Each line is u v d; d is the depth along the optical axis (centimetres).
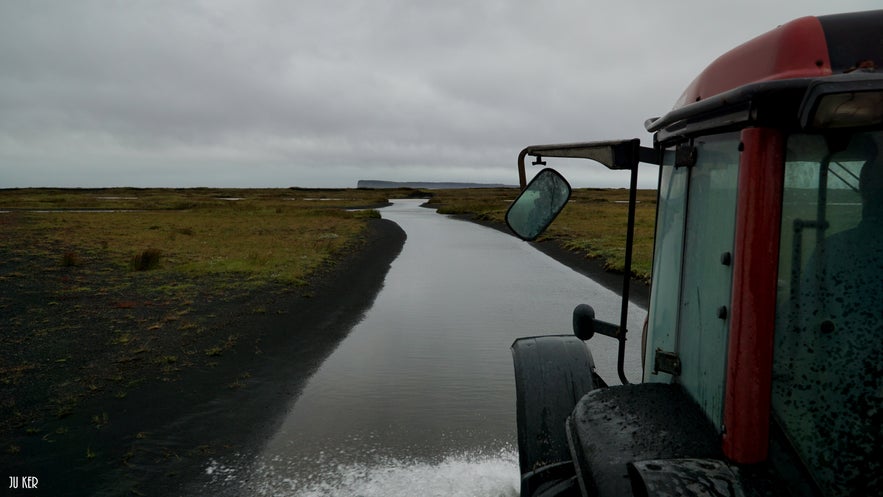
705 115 175
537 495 242
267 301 1222
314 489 476
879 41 146
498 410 644
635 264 1748
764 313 148
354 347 905
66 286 1347
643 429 178
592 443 180
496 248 2481
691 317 190
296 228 3275
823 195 147
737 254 152
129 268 1628
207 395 692
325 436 578
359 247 2388
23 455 535
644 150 238
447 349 898
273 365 810
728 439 154
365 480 489
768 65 155
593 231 2892
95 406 653
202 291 1312
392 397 686
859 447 147
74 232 2703
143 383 728
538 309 1212
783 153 147
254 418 625
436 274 1706
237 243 2364
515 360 300
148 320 1039
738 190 153
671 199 215
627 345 916
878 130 142
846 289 147
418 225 4041
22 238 2331
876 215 145
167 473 504
